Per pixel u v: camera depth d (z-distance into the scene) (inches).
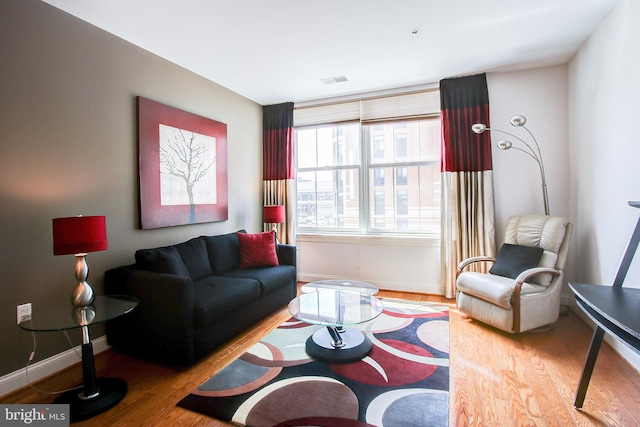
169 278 90.6
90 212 99.8
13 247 82.4
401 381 81.7
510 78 143.7
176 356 90.4
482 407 72.1
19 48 82.6
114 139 107.0
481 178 145.5
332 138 181.6
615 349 98.0
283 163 183.5
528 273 106.7
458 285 123.1
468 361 92.7
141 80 116.2
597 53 108.1
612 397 75.7
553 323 118.9
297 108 184.1
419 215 165.8
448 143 149.6
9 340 81.7
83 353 75.7
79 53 96.4
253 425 66.6
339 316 93.9
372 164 172.9
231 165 162.9
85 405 72.6
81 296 79.6
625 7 90.7
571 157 133.5
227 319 105.0
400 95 162.2
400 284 166.2
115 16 95.6
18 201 83.1
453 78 148.9
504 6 94.5
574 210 131.7
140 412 71.9
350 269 176.4
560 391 78.2
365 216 174.6
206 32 105.9
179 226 132.8
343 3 91.4
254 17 97.6
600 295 68.2
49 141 89.2
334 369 87.7
